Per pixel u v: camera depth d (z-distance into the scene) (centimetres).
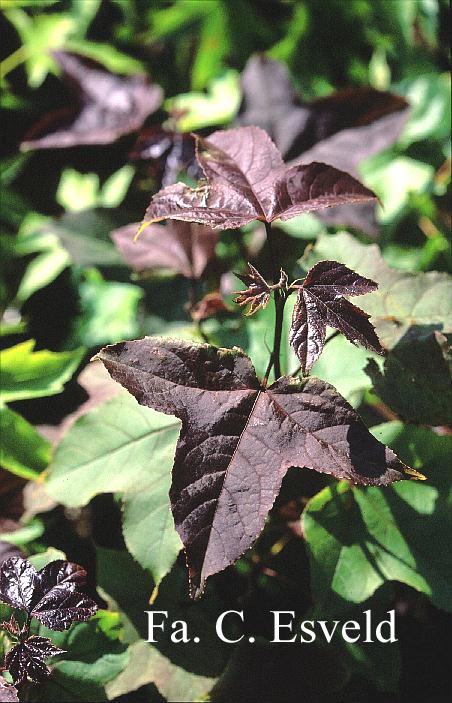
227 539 54
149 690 66
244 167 59
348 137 79
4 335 82
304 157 79
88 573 70
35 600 58
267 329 70
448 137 89
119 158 88
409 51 98
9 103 98
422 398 62
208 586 66
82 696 63
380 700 67
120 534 72
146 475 64
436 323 63
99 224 82
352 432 55
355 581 62
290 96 81
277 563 67
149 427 65
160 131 81
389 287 65
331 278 55
